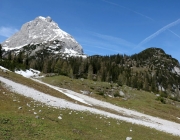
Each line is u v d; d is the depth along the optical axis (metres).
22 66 125.25
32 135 15.53
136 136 24.27
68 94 62.66
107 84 112.62
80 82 101.25
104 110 43.69
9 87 33.12
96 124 25.16
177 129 40.84
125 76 191.62
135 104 75.56
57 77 99.88
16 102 25.25
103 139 19.80
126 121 32.84
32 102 28.45
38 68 189.50
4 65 109.25
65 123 21.67
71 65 192.62
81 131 20.50
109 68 196.38
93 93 86.19
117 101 75.56
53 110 26.56
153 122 43.97
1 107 21.20
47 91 46.75
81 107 36.09
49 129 17.78
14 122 17.05
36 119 19.52
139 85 181.88
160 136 27.64
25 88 38.84
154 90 187.75
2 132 14.59
